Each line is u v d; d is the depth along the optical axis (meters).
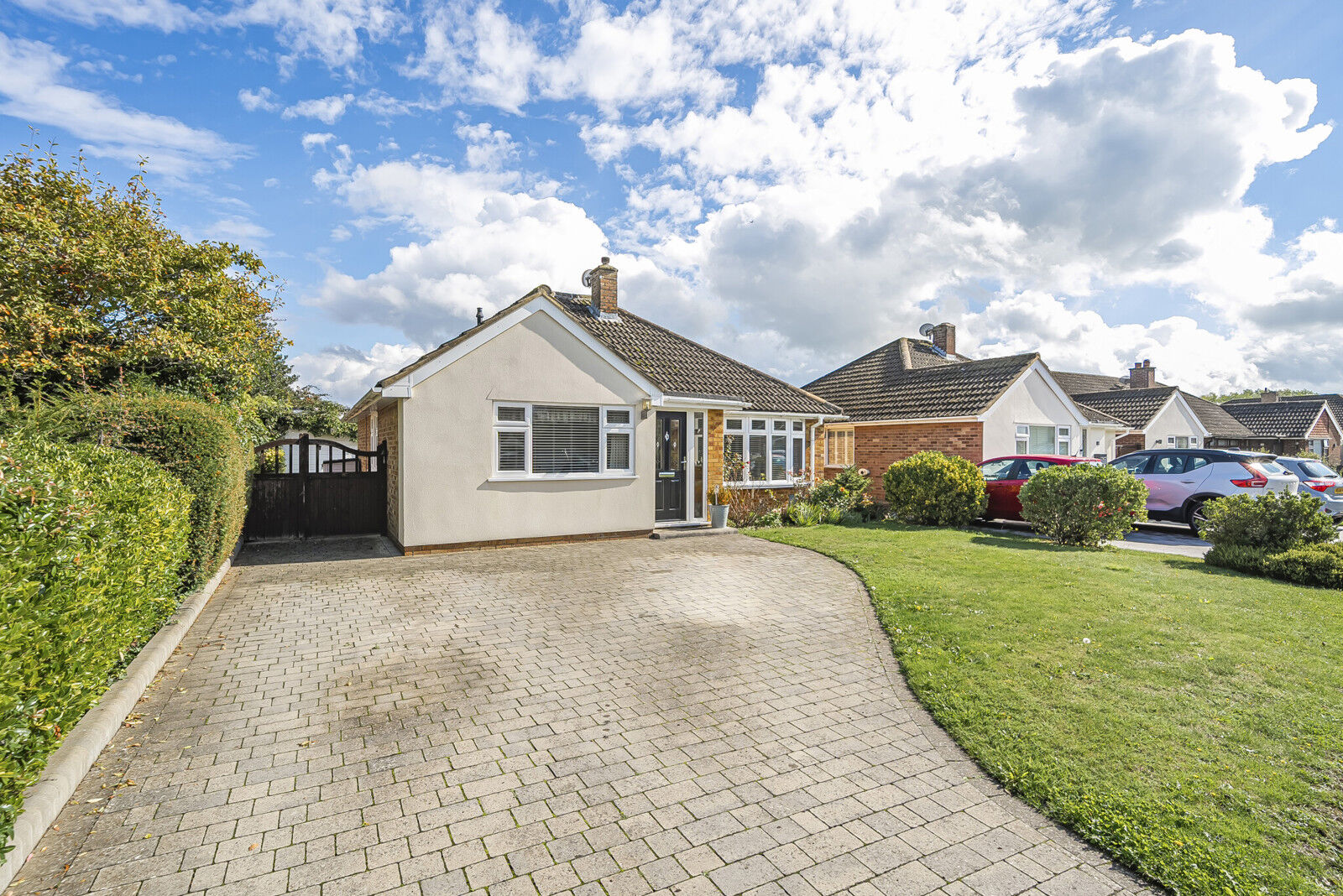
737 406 14.53
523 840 3.19
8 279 10.24
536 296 11.86
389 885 2.84
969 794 3.67
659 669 5.68
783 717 4.69
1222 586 8.13
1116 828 3.21
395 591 8.41
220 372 13.78
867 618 7.23
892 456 20.75
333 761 3.98
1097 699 4.74
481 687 5.23
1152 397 26.69
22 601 2.84
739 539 12.73
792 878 2.93
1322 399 37.66
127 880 2.84
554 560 10.52
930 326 27.19
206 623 6.94
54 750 3.52
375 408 14.41
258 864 2.97
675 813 3.45
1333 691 4.80
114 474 5.02
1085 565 9.47
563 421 12.26
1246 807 3.36
